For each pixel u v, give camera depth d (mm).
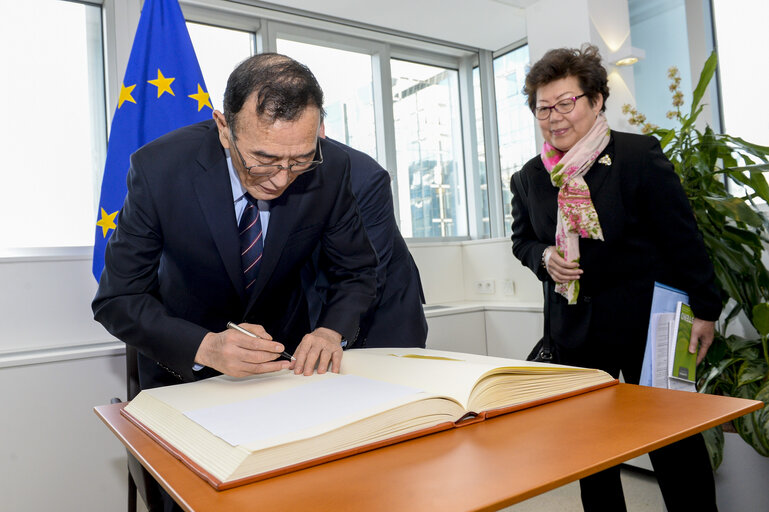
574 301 1334
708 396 727
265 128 786
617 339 1312
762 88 2488
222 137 922
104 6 2305
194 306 1078
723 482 1540
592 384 804
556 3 2594
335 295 1102
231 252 995
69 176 2262
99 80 2340
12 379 1611
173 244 997
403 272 1480
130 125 1901
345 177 1115
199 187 973
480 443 588
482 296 3123
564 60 1349
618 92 2543
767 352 1542
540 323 2531
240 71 819
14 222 2150
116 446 1753
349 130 3148
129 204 971
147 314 920
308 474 526
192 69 1988
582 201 1309
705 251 1274
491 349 2787
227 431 577
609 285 1335
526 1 2682
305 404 651
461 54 3469
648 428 604
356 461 555
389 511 438
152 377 1108
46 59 2227
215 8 2668
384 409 605
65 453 1677
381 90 3189
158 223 973
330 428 567
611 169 1311
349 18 2947
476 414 672
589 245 1325
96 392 1733
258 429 576
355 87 3180
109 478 1738
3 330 1870
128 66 1943
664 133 1865
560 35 2582
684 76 2666
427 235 3381
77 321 1999
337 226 1114
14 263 1891
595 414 669
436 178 3451
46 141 2217
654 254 1315
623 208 1295
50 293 1952
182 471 551
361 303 1080
